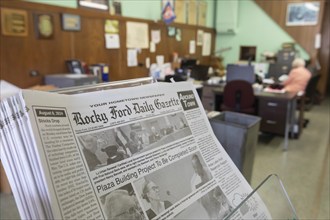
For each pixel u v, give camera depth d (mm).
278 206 890
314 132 4285
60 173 455
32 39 2746
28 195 452
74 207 453
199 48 5250
